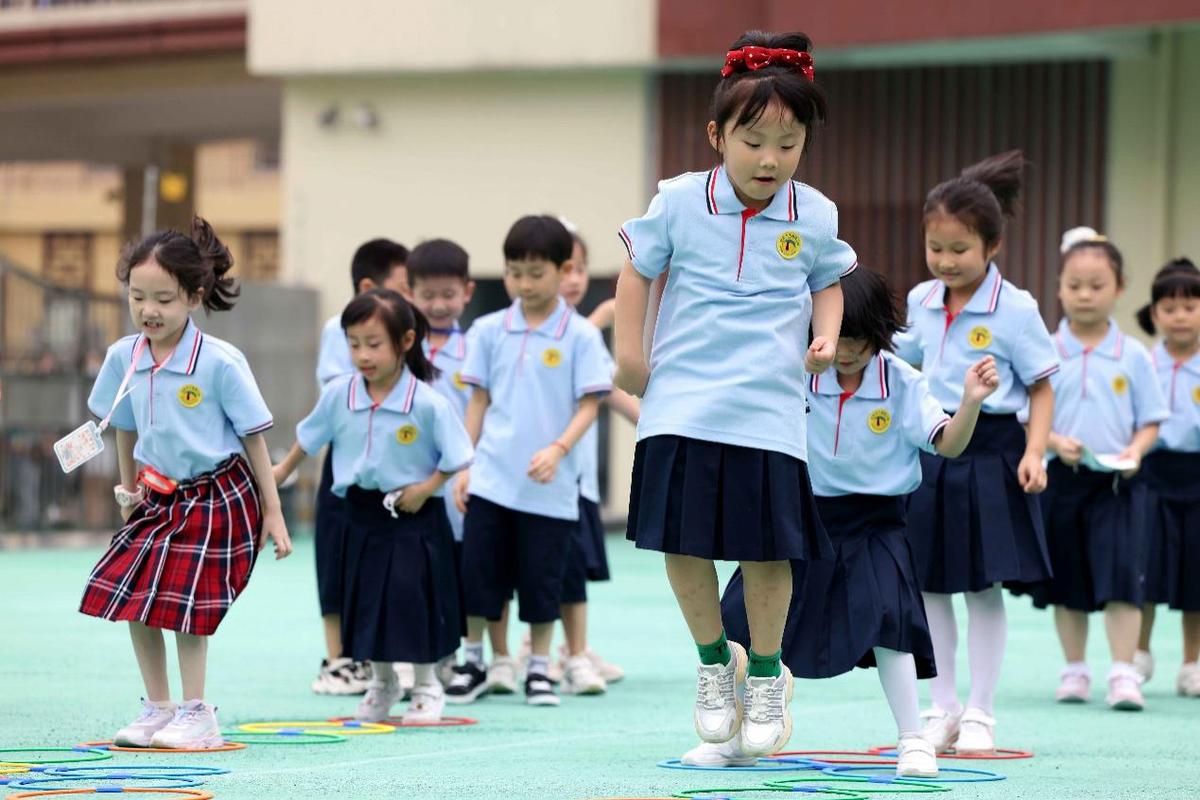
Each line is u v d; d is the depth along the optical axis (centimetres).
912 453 587
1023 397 684
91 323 1972
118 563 602
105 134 2755
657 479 525
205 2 2341
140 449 617
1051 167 1925
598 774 555
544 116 2130
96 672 855
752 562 528
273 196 4084
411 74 2164
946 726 647
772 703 543
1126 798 525
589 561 865
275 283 2072
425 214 2169
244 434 615
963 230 672
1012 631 1176
